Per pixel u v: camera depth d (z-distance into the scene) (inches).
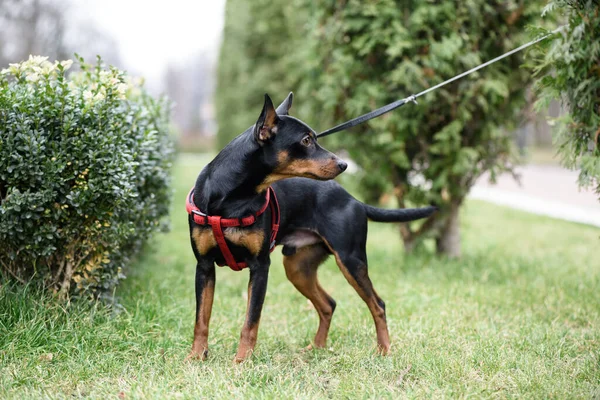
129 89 186.5
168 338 153.5
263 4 620.7
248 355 139.9
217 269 270.8
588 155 151.3
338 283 240.4
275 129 136.6
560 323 179.9
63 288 158.7
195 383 124.9
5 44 586.9
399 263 273.4
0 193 152.3
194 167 879.7
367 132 273.6
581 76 147.7
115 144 155.3
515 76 261.7
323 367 139.8
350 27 259.6
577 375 132.9
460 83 252.8
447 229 282.4
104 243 160.2
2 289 149.6
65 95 149.9
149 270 237.8
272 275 255.8
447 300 204.4
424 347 154.0
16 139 145.3
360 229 154.5
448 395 121.1
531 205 533.0
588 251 313.6
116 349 144.1
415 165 284.4
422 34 256.1
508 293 215.9
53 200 150.1
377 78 266.1
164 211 202.1
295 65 488.1
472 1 247.0
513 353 146.3
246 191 137.9
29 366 131.0
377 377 131.9
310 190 154.6
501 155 275.3
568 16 146.5
